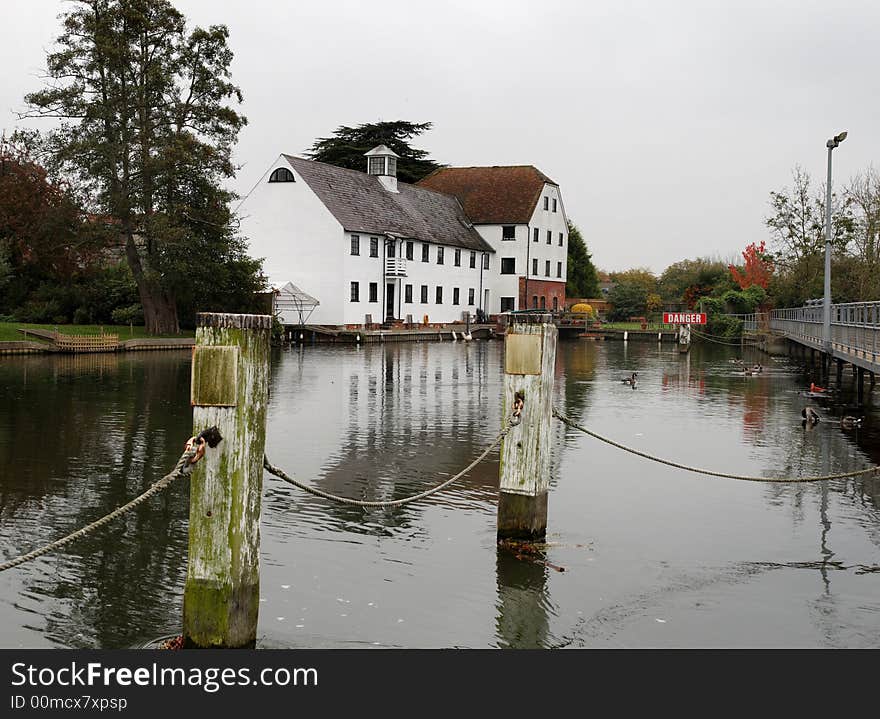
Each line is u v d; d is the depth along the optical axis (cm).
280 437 1565
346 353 4194
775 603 761
